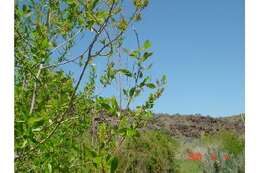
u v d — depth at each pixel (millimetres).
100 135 3150
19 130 2668
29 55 3254
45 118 2750
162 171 8852
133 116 3295
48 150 3168
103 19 3076
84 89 3826
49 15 3623
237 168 10234
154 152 8773
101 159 2793
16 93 3268
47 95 3451
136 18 3186
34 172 3248
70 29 3418
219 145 13938
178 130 32219
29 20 3533
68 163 3568
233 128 32250
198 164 12617
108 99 2936
